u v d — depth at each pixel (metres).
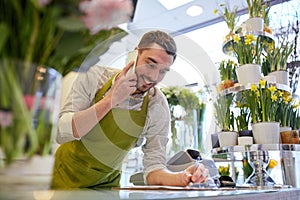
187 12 3.21
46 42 0.38
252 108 1.50
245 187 1.15
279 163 1.85
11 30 0.35
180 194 0.60
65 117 0.95
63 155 1.08
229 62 1.68
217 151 1.46
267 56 1.70
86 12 0.39
